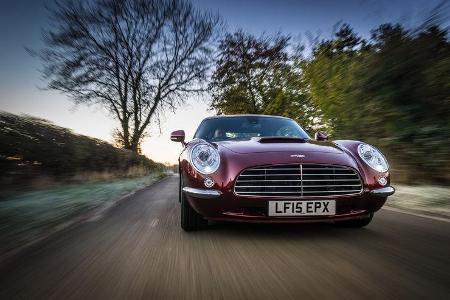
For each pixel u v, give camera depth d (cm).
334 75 874
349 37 926
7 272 216
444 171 564
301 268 215
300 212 280
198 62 2050
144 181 1139
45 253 257
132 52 1928
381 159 314
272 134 422
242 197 283
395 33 648
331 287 184
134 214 431
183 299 173
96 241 292
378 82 673
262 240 286
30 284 195
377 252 248
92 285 192
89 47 1817
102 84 1905
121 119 2016
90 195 625
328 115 912
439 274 202
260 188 284
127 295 179
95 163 1065
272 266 220
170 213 435
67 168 839
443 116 584
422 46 590
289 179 286
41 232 335
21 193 602
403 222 354
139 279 201
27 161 679
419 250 252
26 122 746
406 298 169
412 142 616
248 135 418
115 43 1862
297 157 291
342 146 337
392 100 657
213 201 289
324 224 348
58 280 201
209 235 306
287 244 273
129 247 271
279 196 280
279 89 1639
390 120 661
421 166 601
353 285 186
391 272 206
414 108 614
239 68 2033
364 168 302
